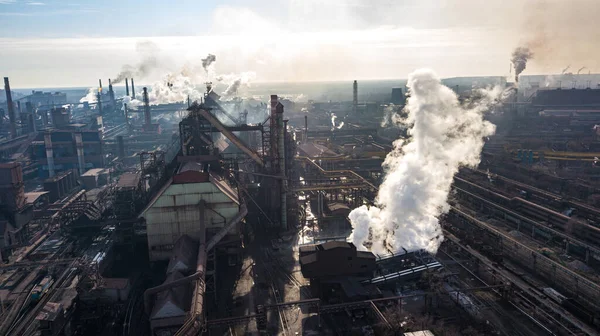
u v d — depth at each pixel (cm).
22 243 7625
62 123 18525
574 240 5909
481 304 4881
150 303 4766
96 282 5297
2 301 5309
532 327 4425
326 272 5350
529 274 5659
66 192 11494
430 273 5450
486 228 6769
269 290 5519
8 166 8038
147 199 7762
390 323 4259
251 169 11006
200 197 6216
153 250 6234
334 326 4597
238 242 6350
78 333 4716
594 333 4116
